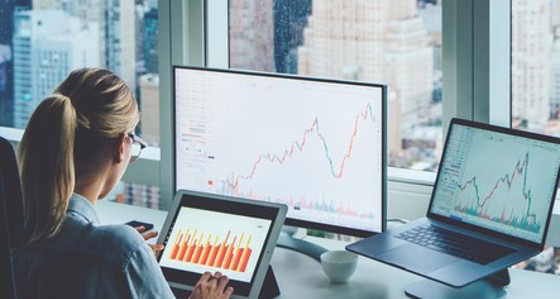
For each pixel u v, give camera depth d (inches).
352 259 92.2
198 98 101.7
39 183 69.7
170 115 120.3
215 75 100.2
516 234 89.0
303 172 97.1
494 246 89.2
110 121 71.6
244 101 99.1
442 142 107.0
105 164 72.9
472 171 93.3
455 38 102.9
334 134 94.7
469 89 102.7
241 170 100.7
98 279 69.3
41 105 70.5
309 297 88.3
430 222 95.8
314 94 95.1
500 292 88.7
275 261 97.9
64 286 69.5
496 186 91.0
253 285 86.9
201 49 119.2
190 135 103.0
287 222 99.1
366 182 93.8
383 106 91.3
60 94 72.1
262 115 98.3
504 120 104.0
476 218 92.4
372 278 93.0
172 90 103.0
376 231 94.3
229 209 92.4
